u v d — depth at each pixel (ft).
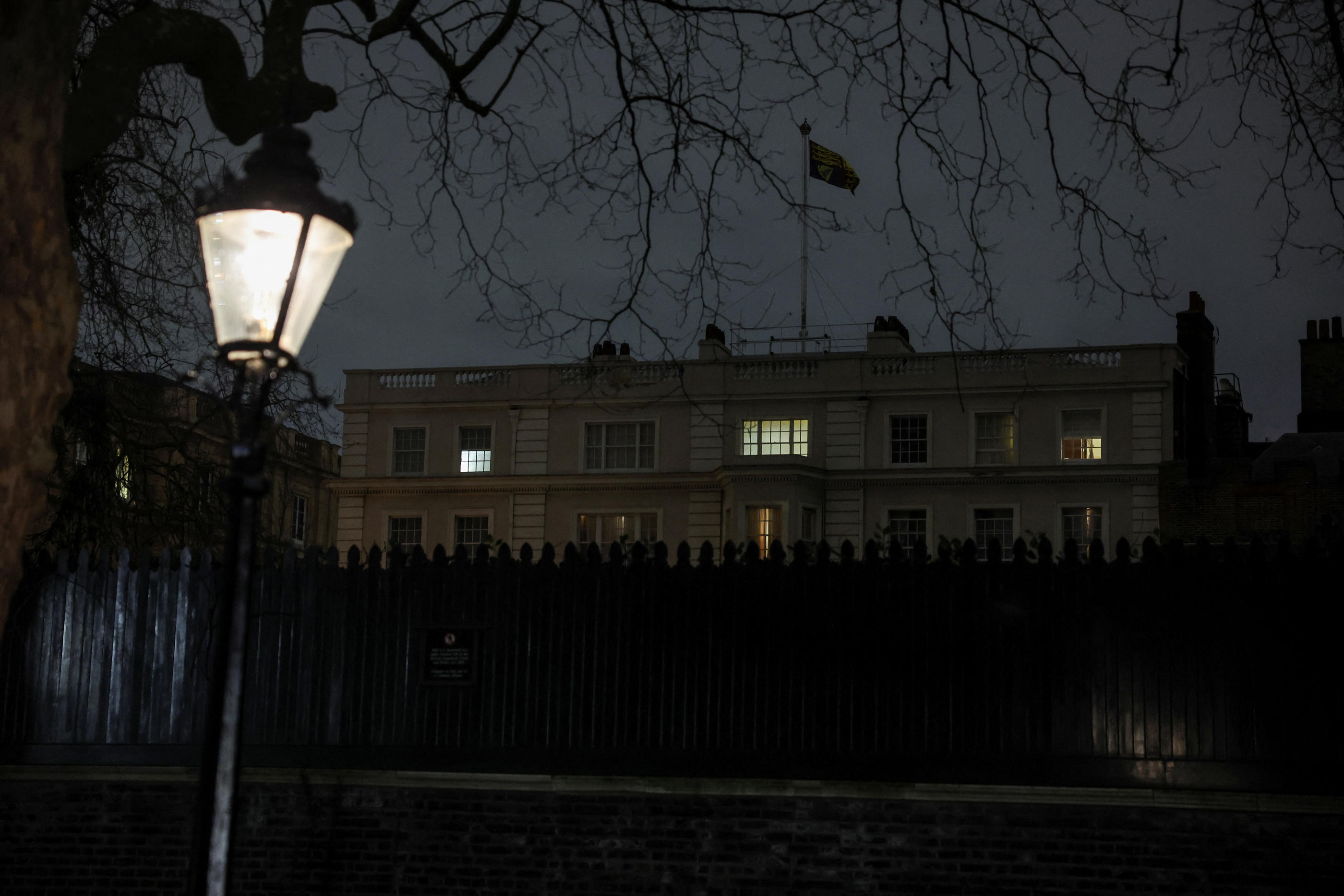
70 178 35.60
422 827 37.63
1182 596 34.45
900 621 35.96
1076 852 34.09
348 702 38.47
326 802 38.19
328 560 39.45
